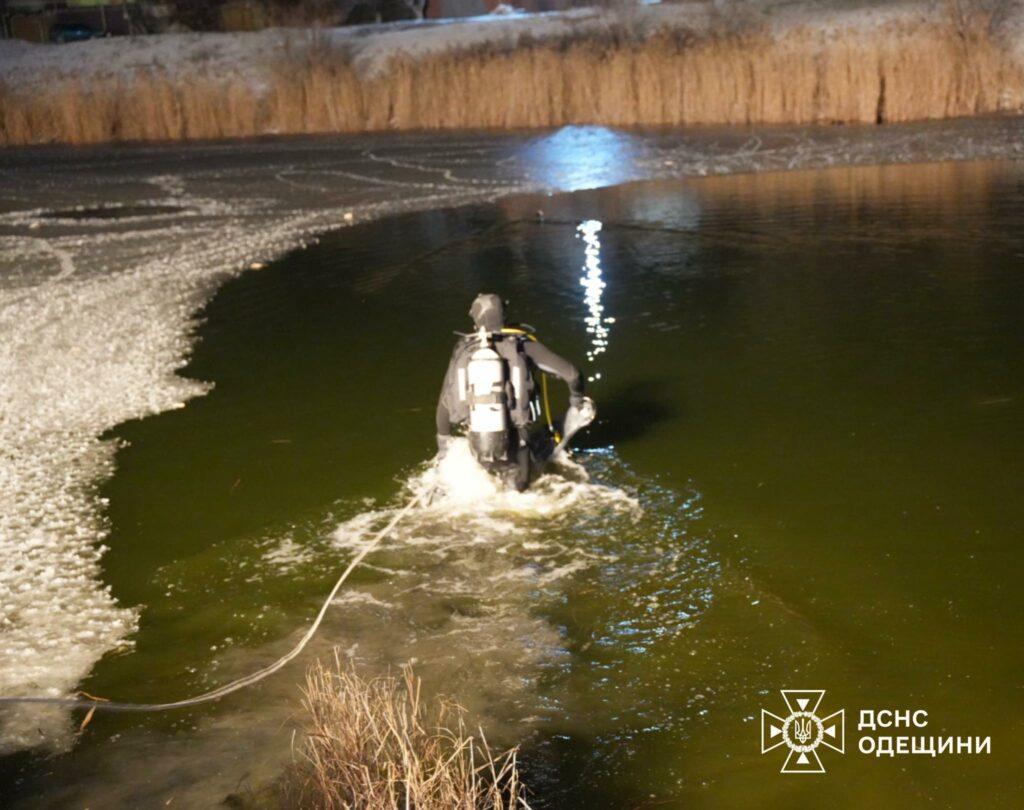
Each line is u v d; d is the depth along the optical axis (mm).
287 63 30281
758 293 10242
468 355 5480
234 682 4262
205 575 5176
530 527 5465
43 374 8539
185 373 8586
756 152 20125
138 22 37906
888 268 10945
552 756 3713
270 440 6973
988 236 12164
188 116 29125
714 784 3545
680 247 12586
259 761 3754
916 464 6066
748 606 4625
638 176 18578
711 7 28719
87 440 7105
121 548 5516
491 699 4047
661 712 3936
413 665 4293
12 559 5414
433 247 13438
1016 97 22688
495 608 4715
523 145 23016
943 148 19109
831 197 15344
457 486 5809
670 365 8156
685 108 24578
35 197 19266
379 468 6406
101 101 29500
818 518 5434
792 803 3447
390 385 8062
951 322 8883
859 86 22656
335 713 3617
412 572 5070
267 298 11070
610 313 9797
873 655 4223
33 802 3592
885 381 7531
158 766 3750
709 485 5895
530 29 30641
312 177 20312
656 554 5129
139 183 20562
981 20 23625
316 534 5543
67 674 4379
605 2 30797
